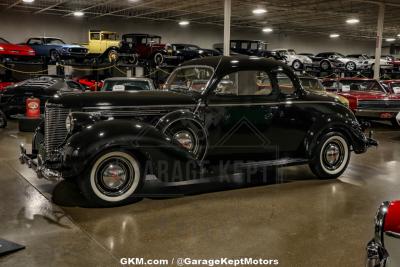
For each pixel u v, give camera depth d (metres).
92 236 3.83
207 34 29.41
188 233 3.95
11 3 19.94
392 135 10.71
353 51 36.47
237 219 4.34
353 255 3.52
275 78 5.56
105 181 4.52
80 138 4.35
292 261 3.40
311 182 5.88
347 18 21.58
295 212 4.59
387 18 20.97
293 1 16.69
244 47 21.92
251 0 16.64
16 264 3.25
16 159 6.88
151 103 4.97
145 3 18.70
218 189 5.42
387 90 12.45
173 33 28.12
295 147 5.82
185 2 17.94
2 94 10.81
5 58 18.97
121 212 4.48
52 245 3.61
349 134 5.99
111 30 26.22
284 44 32.44
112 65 18.48
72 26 25.14
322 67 24.52
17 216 4.30
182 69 5.76
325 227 4.16
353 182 5.91
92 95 4.97
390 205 2.25
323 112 5.84
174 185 5.27
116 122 4.51
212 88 5.19
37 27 24.19
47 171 4.47
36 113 10.09
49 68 19.50
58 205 4.66
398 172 6.58
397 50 36.69
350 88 12.84
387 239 2.21
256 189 5.47
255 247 3.66
